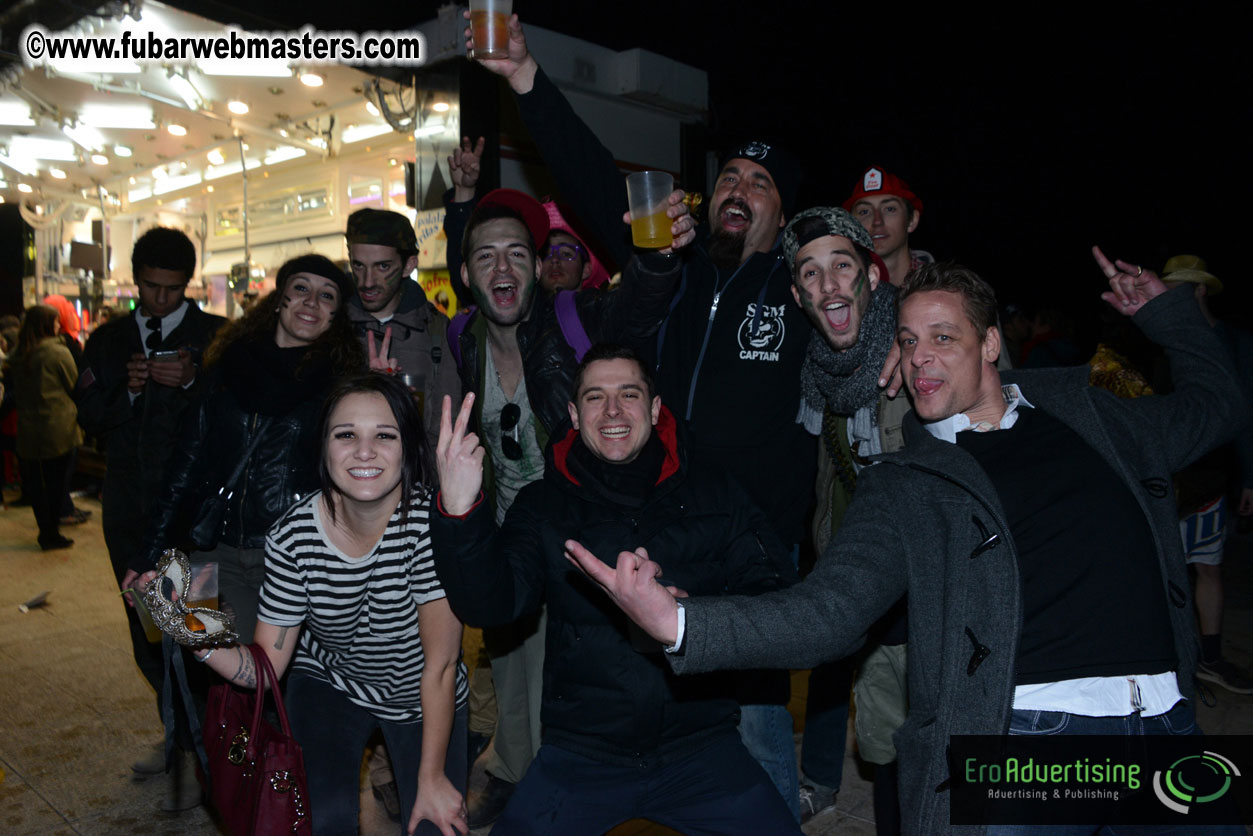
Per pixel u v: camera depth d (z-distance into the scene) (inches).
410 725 93.8
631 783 77.9
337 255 393.7
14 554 254.2
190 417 111.9
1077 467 69.6
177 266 135.5
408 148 338.0
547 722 81.3
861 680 100.5
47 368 254.1
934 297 71.9
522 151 253.0
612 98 280.1
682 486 83.9
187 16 234.7
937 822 63.4
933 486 67.4
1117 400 77.4
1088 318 421.1
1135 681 65.0
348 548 84.4
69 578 229.9
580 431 83.6
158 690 128.6
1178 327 81.0
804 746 120.6
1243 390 78.2
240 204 447.8
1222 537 160.4
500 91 246.2
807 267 92.3
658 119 296.8
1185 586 70.4
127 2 227.9
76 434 263.1
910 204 132.3
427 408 133.3
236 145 375.9
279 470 106.5
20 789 124.5
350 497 80.8
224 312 454.0
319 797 84.6
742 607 60.4
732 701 83.0
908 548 66.7
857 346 92.7
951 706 63.2
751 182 105.7
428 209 253.3
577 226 157.2
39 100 321.7
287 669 94.5
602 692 78.2
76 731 142.3
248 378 106.4
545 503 83.9
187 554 109.0
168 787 125.4
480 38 103.7
